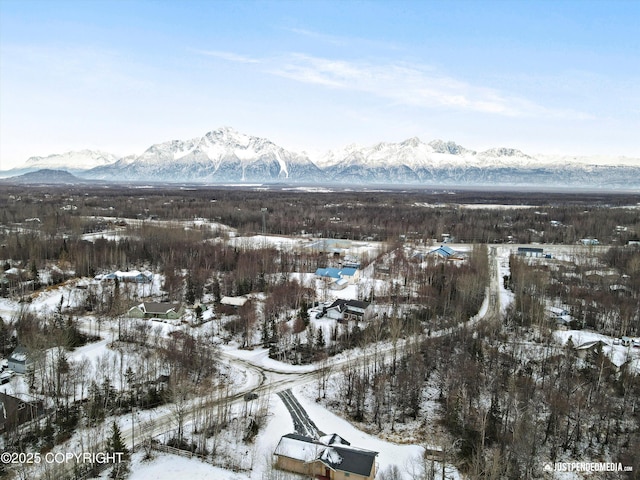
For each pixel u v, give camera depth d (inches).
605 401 4249.5
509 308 6624.0
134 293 7135.8
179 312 6530.5
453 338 5526.6
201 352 5118.1
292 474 3494.1
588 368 4886.8
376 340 5546.3
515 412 3922.2
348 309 6555.1
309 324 6215.6
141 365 4810.5
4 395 4084.6
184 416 4170.8
